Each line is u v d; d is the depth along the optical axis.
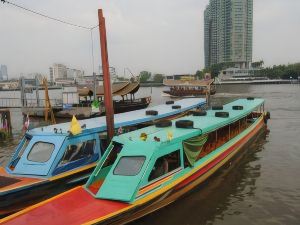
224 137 17.56
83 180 13.16
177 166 12.42
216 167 15.44
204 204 12.75
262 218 11.68
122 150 11.55
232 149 17.52
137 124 17.91
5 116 29.28
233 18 187.88
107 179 10.81
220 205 12.70
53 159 12.31
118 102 48.41
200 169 13.65
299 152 20.09
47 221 9.13
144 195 10.47
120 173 10.87
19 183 11.38
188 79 86.75
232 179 15.52
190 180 12.96
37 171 12.20
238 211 12.21
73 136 13.10
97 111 36.12
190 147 13.07
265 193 13.85
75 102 44.31
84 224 8.85
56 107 40.34
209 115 18.78
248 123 23.22
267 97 66.19
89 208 9.79
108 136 14.87
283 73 164.62
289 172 16.41
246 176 15.95
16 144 25.56
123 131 16.77
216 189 14.28
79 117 36.16
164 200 11.45
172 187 11.50
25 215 9.53
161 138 12.38
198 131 13.82
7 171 12.84
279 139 23.91
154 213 11.31
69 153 12.90
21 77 46.59
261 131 25.16
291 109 43.62
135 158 11.10
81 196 10.63
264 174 16.19
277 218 11.66
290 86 119.19
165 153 11.59
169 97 80.00
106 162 12.34
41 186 11.64
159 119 20.03
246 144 20.48
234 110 21.33
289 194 13.70
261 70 177.00
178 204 12.62
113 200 10.19
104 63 14.93
